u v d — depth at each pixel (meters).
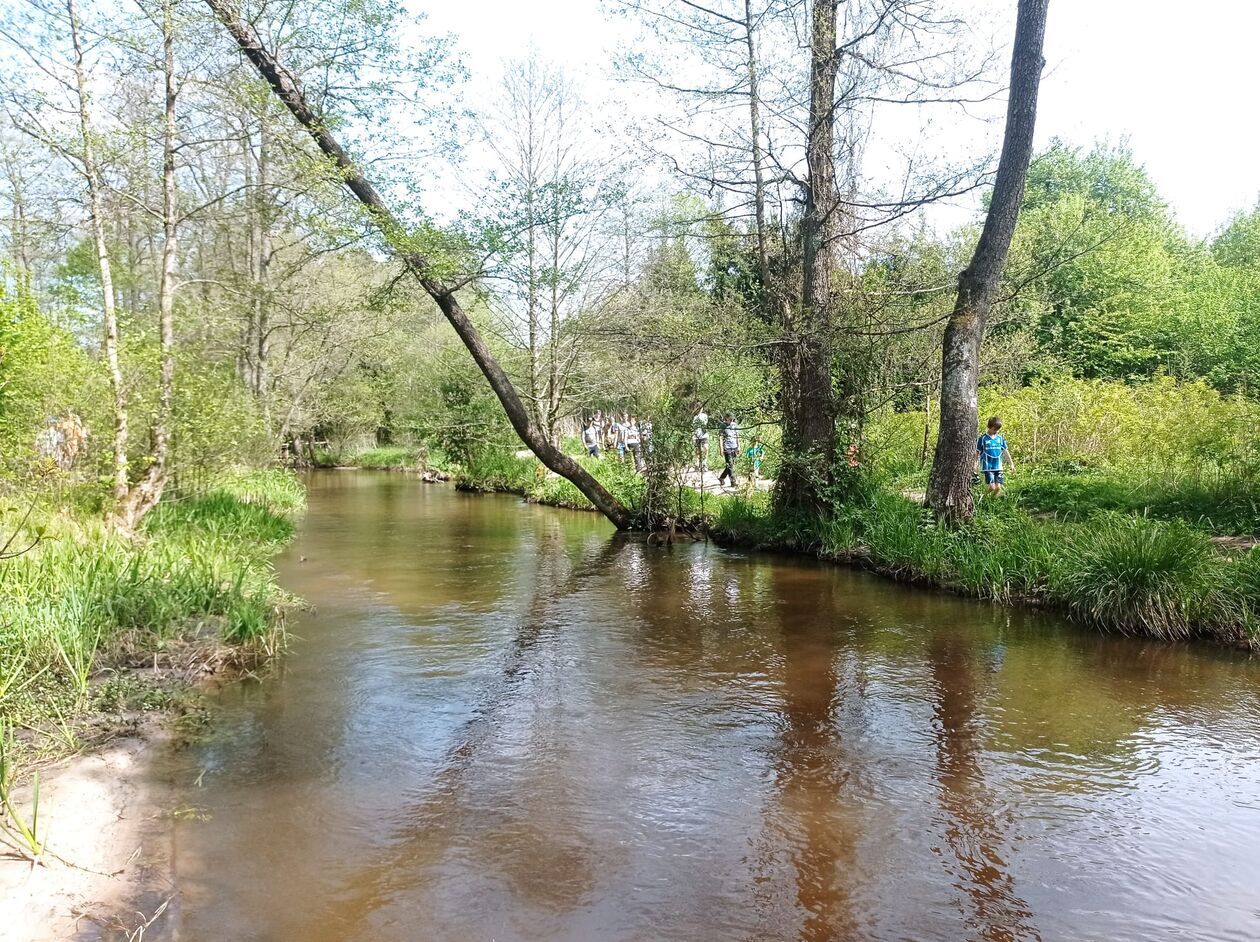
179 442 11.34
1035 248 13.95
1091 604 8.45
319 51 11.35
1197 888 3.82
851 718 5.93
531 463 24.70
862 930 3.45
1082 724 5.83
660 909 3.57
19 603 6.14
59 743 5.01
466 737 5.52
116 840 4.01
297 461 37.12
